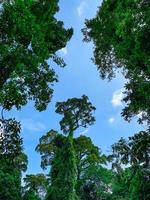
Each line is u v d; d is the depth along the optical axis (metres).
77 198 40.56
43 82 23.84
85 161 53.84
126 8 18.55
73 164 41.25
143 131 22.66
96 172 51.59
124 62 25.16
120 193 42.59
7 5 19.12
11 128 21.02
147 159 22.45
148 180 21.53
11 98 22.33
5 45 19.80
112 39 22.78
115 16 21.00
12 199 39.78
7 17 19.16
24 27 19.70
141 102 22.34
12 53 20.25
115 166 41.22
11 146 21.08
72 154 41.66
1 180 39.94
